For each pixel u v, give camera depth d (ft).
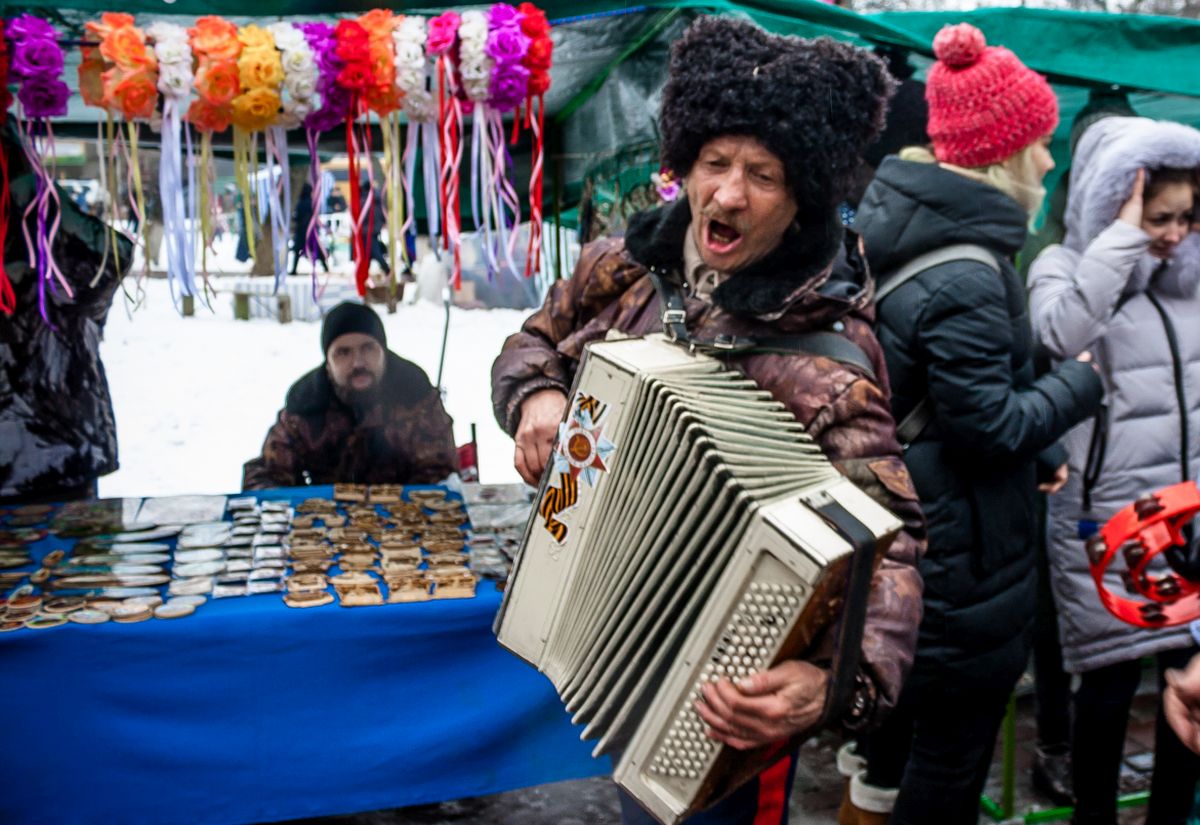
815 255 4.80
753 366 4.92
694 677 4.19
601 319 5.72
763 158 4.53
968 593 7.13
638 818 5.54
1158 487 8.61
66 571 7.88
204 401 23.82
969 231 7.03
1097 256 8.04
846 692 4.14
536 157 7.64
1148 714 11.38
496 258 7.71
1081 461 8.62
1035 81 7.28
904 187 7.16
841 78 4.56
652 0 7.91
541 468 5.60
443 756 7.57
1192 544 5.20
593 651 4.60
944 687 7.22
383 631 7.31
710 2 7.91
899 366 7.15
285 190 7.52
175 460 19.86
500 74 7.20
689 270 5.19
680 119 4.70
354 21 7.20
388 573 7.95
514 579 5.00
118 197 8.14
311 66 7.01
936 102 7.45
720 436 4.27
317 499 10.09
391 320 28.07
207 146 7.20
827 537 3.92
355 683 7.34
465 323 28.66
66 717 6.93
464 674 7.55
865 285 5.16
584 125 10.79
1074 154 8.94
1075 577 8.56
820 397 4.77
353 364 11.18
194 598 7.39
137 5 7.48
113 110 7.08
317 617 7.21
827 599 3.96
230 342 28.63
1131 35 9.14
